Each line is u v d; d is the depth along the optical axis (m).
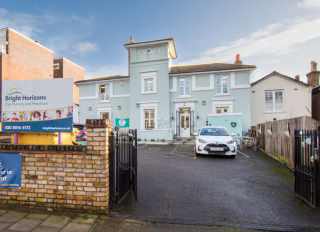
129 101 17.12
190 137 14.90
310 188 3.63
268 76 15.41
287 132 6.83
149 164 7.21
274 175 5.72
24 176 3.41
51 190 3.33
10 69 17.62
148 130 14.96
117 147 3.66
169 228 2.87
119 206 3.57
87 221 3.01
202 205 3.65
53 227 2.83
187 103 15.36
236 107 14.59
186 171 6.18
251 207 3.57
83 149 3.23
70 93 3.39
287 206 3.61
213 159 8.18
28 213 3.21
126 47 16.52
